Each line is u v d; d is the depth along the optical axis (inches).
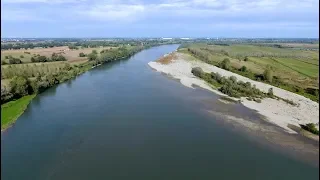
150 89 3339.1
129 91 3233.3
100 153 1699.1
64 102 2768.2
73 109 2539.4
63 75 3882.9
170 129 2087.8
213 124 2207.2
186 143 1847.9
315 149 1812.3
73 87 3440.0
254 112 2522.1
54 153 1691.7
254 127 2159.2
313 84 3745.1
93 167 1541.6
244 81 3804.1
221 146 1815.9
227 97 3024.1
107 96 2999.5
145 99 2893.7
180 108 2603.3
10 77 3316.9
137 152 1716.3
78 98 2918.3
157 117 2347.4
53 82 3545.8
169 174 1481.3
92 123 2191.2
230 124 2212.1
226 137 1958.7
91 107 2600.9
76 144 1815.9
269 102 2864.2
